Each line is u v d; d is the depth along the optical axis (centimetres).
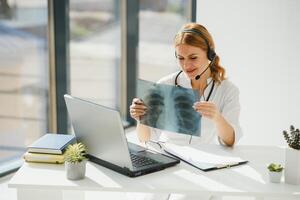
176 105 189
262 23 326
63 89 326
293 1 314
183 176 171
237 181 166
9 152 322
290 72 324
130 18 407
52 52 320
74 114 186
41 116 333
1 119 335
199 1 346
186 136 225
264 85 333
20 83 330
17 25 316
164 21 417
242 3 330
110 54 413
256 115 339
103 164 182
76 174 167
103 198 278
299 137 161
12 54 322
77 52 375
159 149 205
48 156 185
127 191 160
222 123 199
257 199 175
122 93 425
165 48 429
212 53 213
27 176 171
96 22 391
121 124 163
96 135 179
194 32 209
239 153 198
